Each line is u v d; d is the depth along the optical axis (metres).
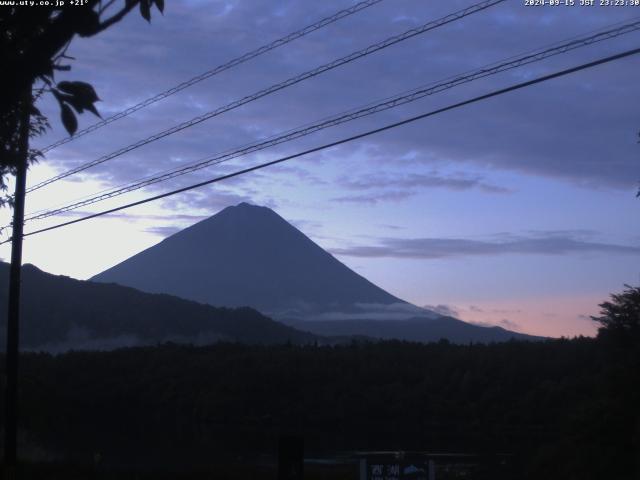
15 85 4.51
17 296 19.06
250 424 66.31
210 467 26.22
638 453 25.31
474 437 53.03
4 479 18.38
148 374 79.75
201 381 75.19
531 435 50.38
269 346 86.75
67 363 81.75
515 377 58.94
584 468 27.00
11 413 18.89
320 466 30.81
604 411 27.27
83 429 58.00
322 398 68.62
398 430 59.44
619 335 28.22
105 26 4.69
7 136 6.41
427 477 10.51
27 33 4.82
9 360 19.12
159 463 35.22
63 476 21.39
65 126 4.79
